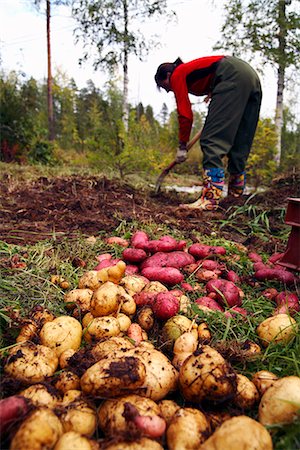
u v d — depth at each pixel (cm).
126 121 521
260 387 63
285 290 103
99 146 352
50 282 102
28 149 496
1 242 130
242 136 223
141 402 55
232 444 47
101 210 195
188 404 62
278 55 455
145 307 86
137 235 129
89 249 132
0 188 238
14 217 175
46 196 217
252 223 177
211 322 85
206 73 210
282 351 75
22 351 66
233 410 60
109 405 55
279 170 417
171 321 79
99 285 92
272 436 55
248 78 201
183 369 61
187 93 215
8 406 51
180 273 105
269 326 80
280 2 457
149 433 51
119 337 72
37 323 79
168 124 755
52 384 63
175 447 52
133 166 350
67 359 68
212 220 184
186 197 256
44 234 150
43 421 49
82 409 55
